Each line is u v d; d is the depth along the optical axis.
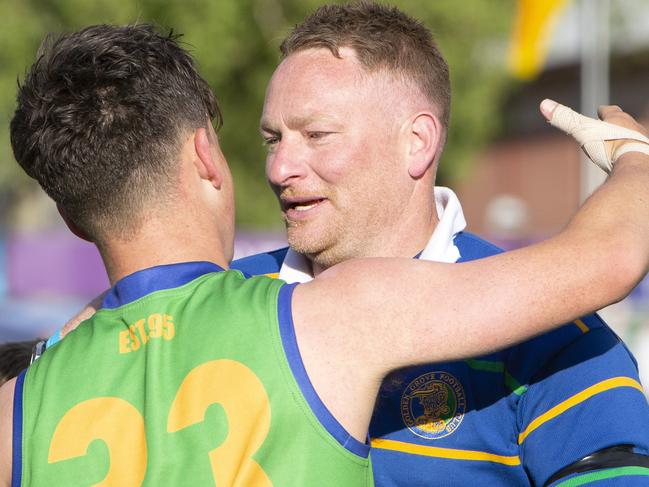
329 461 6.80
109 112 7.42
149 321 7.23
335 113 9.05
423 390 8.62
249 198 62.59
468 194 94.50
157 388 6.96
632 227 7.16
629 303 41.34
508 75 65.38
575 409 8.23
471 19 60.03
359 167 9.14
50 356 7.43
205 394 6.86
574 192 86.19
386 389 8.67
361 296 6.98
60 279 47.38
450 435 8.59
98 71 7.54
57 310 44.34
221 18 56.38
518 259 7.02
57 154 7.45
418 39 9.48
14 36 56.97
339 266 7.35
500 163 92.31
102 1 55.34
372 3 9.61
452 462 8.57
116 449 6.90
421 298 6.92
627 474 7.86
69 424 7.04
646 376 38.34
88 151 7.39
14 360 10.34
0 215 86.62
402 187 9.36
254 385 6.84
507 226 71.56
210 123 7.92
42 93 7.59
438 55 9.66
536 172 89.44
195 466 6.72
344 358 6.88
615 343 8.63
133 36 7.80
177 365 7.02
